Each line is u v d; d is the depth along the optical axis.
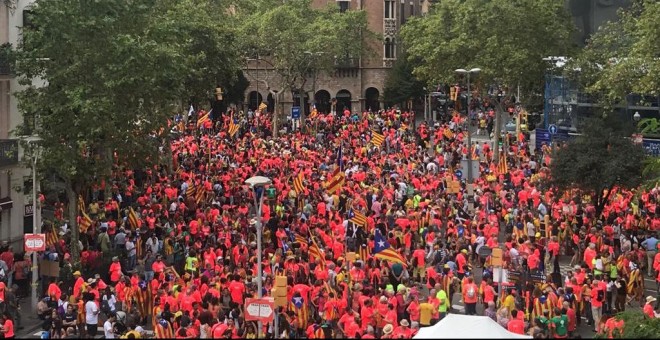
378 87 137.38
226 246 42.72
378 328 32.44
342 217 51.50
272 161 66.31
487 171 66.50
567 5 94.88
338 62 125.38
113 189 57.16
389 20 137.00
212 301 32.84
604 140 52.97
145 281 40.03
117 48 47.50
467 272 40.91
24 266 43.19
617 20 91.94
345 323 31.52
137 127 51.06
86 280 40.91
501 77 84.38
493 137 93.44
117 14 48.53
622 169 51.69
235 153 73.56
